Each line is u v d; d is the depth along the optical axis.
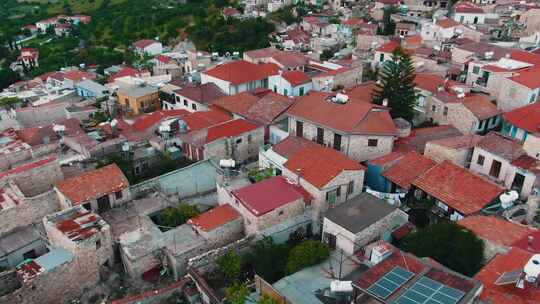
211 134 53.38
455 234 32.03
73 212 38.53
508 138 44.72
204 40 140.00
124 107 79.19
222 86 73.31
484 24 105.25
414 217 39.78
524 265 27.14
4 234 39.69
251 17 147.38
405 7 135.88
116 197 42.22
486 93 68.25
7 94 94.94
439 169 41.12
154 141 55.56
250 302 31.02
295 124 53.28
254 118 58.81
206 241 36.97
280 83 72.50
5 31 192.25
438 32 95.44
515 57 71.44
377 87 66.06
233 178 45.50
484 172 44.22
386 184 43.94
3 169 50.25
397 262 26.62
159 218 42.16
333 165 40.69
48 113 75.81
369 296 25.66
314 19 133.12
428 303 22.72
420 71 75.81
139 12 183.75
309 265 33.41
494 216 36.50
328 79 72.31
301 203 38.75
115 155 52.31
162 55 114.25
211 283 34.44
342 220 35.00
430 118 62.91
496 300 24.61
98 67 131.00
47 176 44.94
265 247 35.84
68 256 34.72
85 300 35.25
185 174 47.94
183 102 71.88
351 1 154.88
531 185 39.75
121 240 37.25
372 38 101.50
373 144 48.62
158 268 36.91
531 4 113.00
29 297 33.09
